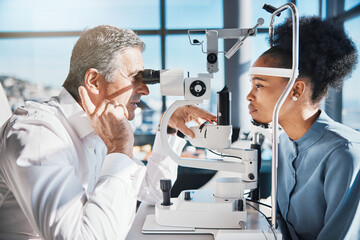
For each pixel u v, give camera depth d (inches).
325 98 36.3
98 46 39.6
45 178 32.5
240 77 141.2
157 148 51.9
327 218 32.4
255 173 36.4
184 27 145.5
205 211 34.6
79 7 148.5
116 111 36.9
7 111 55.2
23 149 33.7
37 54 148.9
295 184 38.2
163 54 146.1
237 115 142.4
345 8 134.3
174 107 36.4
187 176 118.0
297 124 36.8
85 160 41.6
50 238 31.6
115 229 32.9
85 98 37.3
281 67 35.0
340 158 32.0
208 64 37.5
